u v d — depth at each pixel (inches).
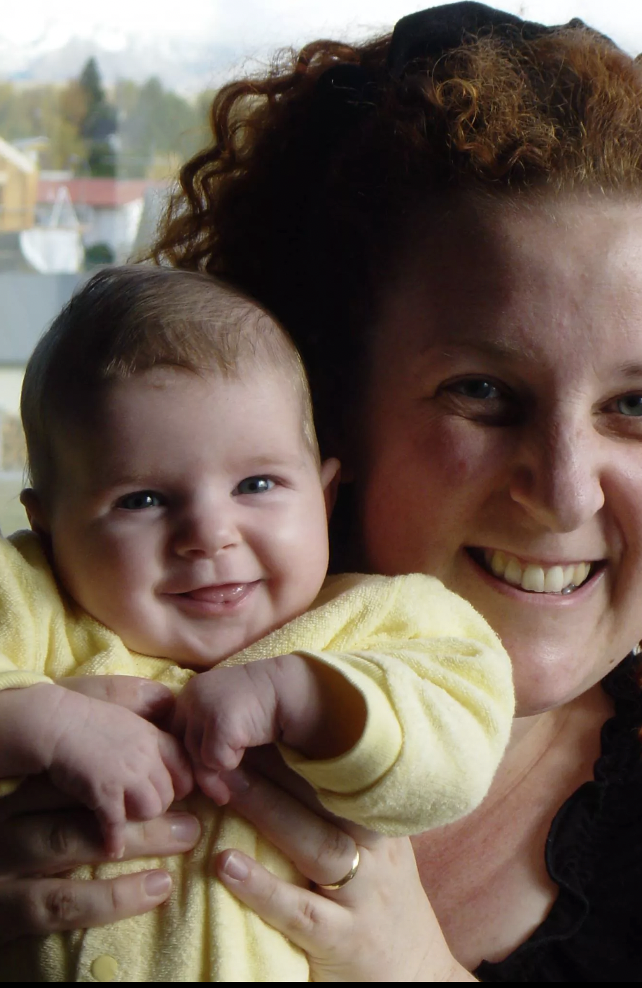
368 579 39.8
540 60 42.1
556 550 40.5
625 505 40.5
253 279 49.1
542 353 38.3
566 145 37.9
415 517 42.3
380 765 32.0
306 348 45.7
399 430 42.3
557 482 38.5
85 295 40.4
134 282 39.9
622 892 43.3
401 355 41.7
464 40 44.6
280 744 33.8
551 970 42.0
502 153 38.5
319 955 36.0
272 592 37.7
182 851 33.9
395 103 42.6
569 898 43.3
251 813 35.1
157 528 36.3
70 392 37.3
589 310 37.9
